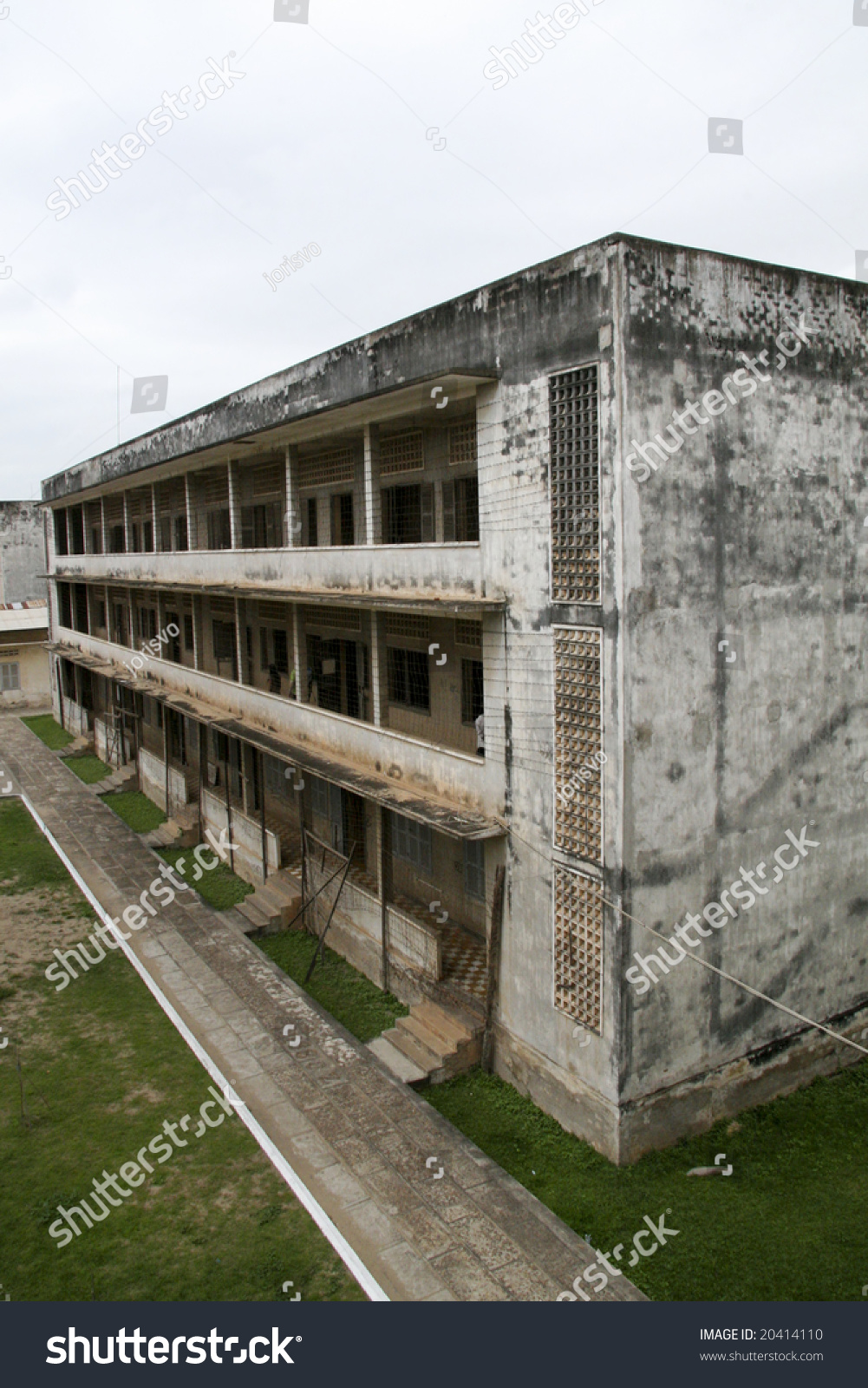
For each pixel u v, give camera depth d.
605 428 8.73
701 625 9.44
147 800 23.02
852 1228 8.55
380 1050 11.59
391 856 12.99
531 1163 9.49
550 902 9.98
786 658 10.29
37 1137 9.83
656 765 9.20
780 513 10.06
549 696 9.73
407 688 14.76
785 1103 10.58
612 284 8.55
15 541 38.78
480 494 10.53
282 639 18.92
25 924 15.56
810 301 10.17
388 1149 9.50
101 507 27.09
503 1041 10.97
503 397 10.05
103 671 25.41
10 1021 12.35
